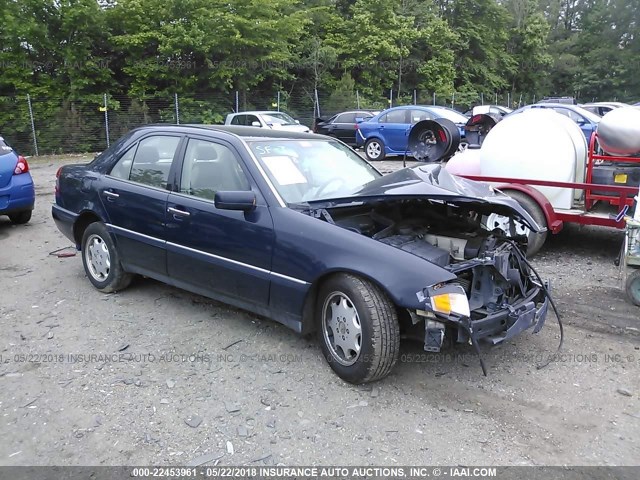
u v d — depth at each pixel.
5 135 21.50
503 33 44.12
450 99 36.19
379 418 3.22
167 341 4.24
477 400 3.42
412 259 3.33
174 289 5.38
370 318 3.34
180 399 3.43
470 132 9.09
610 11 47.78
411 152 6.71
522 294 3.90
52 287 5.53
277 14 27.81
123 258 5.01
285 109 28.38
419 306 3.20
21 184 8.14
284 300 3.77
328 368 3.80
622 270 5.41
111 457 2.89
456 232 4.20
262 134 4.52
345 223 3.93
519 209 3.85
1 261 6.56
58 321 4.65
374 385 3.58
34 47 22.80
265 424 3.17
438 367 3.84
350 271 3.41
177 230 4.40
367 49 32.72
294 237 3.68
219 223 4.09
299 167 4.29
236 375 3.72
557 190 6.49
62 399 3.44
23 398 3.46
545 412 3.30
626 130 6.21
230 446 2.97
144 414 3.27
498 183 6.69
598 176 6.49
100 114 23.17
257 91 28.77
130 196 4.80
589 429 3.13
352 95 29.80
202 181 4.36
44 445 3.00
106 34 24.23
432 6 38.53
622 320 4.65
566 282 5.68
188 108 25.34
